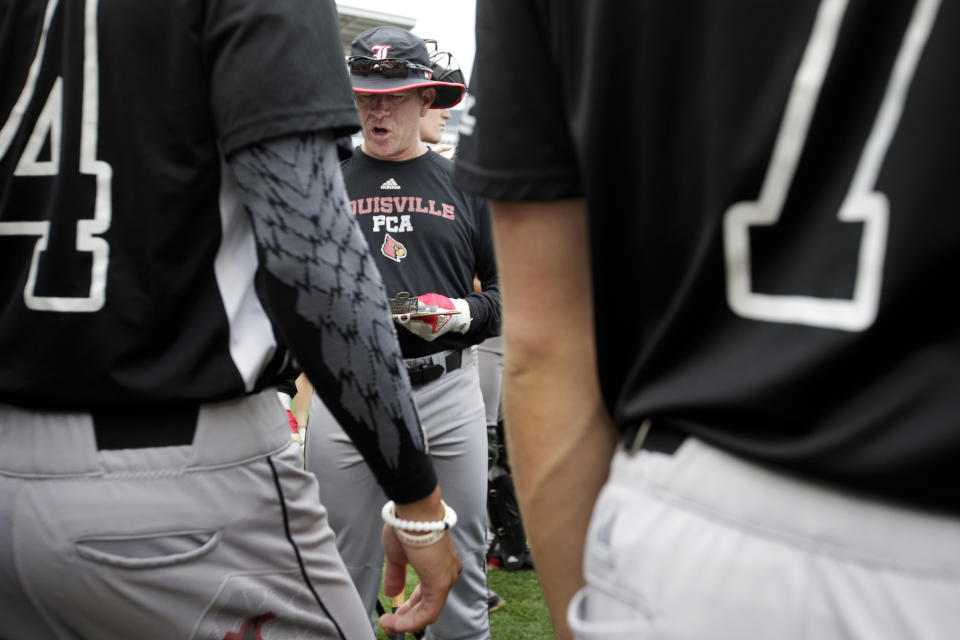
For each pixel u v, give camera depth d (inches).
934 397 22.1
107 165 40.0
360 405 40.8
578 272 32.3
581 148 28.7
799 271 24.2
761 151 24.4
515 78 30.8
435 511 46.6
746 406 24.7
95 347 40.2
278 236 38.6
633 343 30.8
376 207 97.8
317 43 40.1
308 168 39.4
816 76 23.4
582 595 31.0
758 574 23.9
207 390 41.1
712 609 24.5
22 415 42.1
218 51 39.1
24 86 41.7
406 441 42.9
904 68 22.2
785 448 23.9
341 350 39.6
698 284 26.5
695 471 26.2
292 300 38.8
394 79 95.3
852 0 22.8
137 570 40.7
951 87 21.2
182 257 40.9
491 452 122.6
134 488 40.8
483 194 32.3
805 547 23.5
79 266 40.3
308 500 46.7
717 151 25.3
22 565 41.1
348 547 94.0
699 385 26.1
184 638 42.5
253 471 43.3
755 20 24.3
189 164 40.3
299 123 38.7
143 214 40.1
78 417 41.3
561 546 33.9
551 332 32.4
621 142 28.2
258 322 43.3
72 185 40.2
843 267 23.2
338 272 39.4
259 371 43.0
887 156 22.4
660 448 27.7
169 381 40.6
